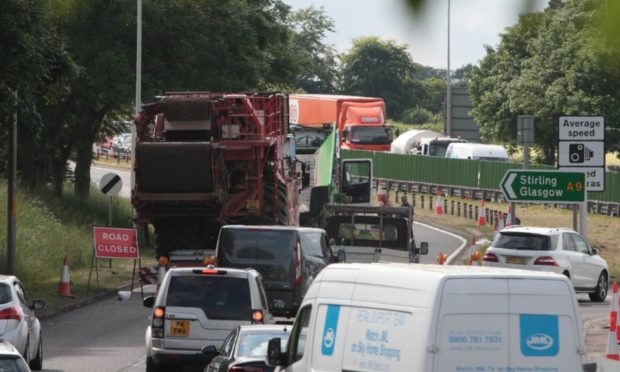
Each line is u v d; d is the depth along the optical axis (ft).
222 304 155.02
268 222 282.36
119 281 322.55
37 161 448.24
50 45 241.14
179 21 429.79
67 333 223.10
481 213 527.40
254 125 277.85
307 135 444.96
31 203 374.22
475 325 69.56
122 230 298.56
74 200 440.45
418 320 69.82
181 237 281.95
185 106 274.57
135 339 213.46
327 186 370.12
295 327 88.12
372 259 274.57
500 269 75.20
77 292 291.79
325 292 80.18
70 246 351.87
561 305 70.90
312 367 79.71
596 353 190.70
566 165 230.48
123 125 492.95
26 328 162.81
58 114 437.17
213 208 274.57
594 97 537.65
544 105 604.90
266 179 283.18
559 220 546.67
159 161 270.46
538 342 70.38
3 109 242.99
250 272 157.58
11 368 100.01
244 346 120.88
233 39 446.19
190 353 154.20
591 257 290.97
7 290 162.91
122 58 415.85
